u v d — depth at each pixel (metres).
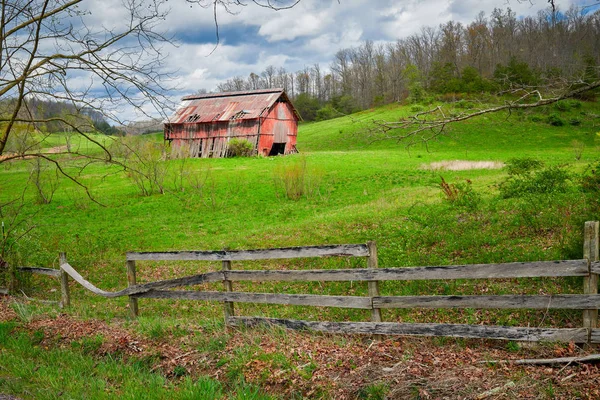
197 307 10.90
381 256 12.80
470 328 5.82
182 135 66.81
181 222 28.33
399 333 6.27
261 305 10.34
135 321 8.84
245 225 26.16
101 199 36.69
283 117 67.75
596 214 8.62
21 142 12.48
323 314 9.11
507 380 4.88
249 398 5.20
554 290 8.17
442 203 19.62
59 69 9.85
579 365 4.93
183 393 5.42
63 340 7.90
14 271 11.99
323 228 19.81
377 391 5.02
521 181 18.98
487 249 11.81
